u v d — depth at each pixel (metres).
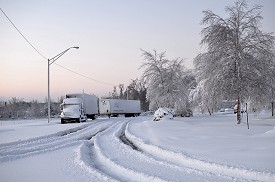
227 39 29.75
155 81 54.12
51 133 25.23
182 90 54.84
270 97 29.89
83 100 48.19
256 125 27.75
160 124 31.55
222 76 28.97
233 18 30.30
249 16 30.08
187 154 12.40
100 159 13.30
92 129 30.98
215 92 29.36
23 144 19.02
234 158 11.07
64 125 36.88
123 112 72.75
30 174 10.30
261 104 30.03
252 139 16.19
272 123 30.61
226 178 8.86
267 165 9.71
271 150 12.26
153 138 19.05
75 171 10.55
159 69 54.31
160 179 8.78
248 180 8.53
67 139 21.69
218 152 12.48
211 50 30.28
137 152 14.46
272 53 29.67
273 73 29.64
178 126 29.16
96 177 9.58
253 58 29.36
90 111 51.84
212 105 30.27
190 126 28.55
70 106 45.00
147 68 54.69
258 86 28.84
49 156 14.09
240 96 28.83
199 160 10.98
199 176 9.22
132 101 77.81
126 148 16.05
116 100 69.81
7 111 112.00
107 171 10.70
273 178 8.40
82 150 15.34
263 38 29.56
